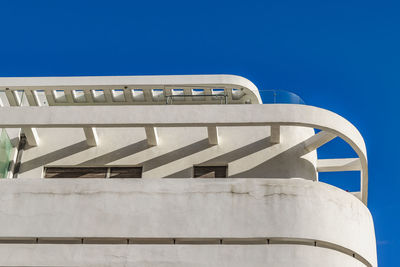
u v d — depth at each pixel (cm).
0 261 1508
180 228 1534
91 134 1870
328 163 2005
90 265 1495
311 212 1548
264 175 1817
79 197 1588
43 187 1606
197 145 1870
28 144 1919
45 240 1559
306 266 1474
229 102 1970
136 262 1491
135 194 1583
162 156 1864
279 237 1512
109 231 1539
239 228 1527
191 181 1595
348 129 1750
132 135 1905
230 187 1579
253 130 1883
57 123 1756
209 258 1486
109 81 2053
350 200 1616
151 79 2041
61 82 2059
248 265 1476
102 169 1877
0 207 1585
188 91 2038
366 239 1614
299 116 1725
